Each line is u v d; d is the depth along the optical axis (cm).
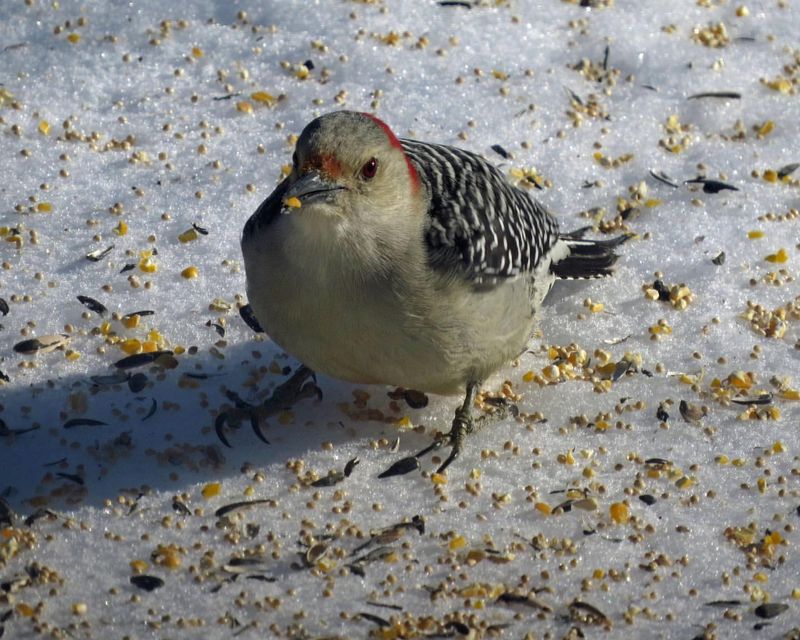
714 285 1265
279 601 938
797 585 973
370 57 1473
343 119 957
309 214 931
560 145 1408
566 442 1095
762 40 1554
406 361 997
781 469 1079
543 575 969
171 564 960
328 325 975
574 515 1022
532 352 1190
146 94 1420
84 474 1037
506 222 1034
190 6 1511
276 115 1411
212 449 1062
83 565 961
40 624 916
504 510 1024
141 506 1009
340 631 920
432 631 923
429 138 1398
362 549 982
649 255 1295
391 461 1064
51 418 1087
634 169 1392
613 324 1222
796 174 1398
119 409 1098
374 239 948
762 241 1315
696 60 1518
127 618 923
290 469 1050
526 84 1468
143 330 1176
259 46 1477
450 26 1520
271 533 991
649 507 1035
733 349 1196
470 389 1079
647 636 930
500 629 927
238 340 1174
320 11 1515
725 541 1008
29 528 988
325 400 1120
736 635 934
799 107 1475
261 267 978
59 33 1469
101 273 1227
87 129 1378
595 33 1532
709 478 1066
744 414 1125
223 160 1355
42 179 1320
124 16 1490
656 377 1165
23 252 1241
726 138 1438
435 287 967
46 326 1169
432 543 991
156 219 1286
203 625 920
